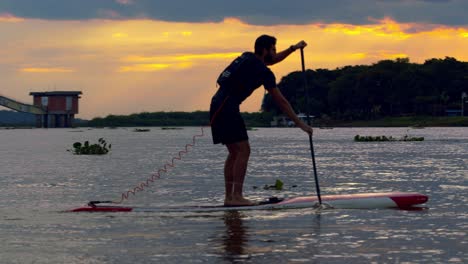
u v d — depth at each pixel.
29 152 35.62
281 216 8.86
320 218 8.70
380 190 13.23
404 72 173.38
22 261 6.19
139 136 85.94
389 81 172.00
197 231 7.74
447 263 6.03
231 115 9.62
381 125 163.88
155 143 53.94
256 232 7.64
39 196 12.45
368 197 9.87
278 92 9.77
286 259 6.18
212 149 37.38
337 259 6.19
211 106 9.78
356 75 179.62
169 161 24.94
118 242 7.10
